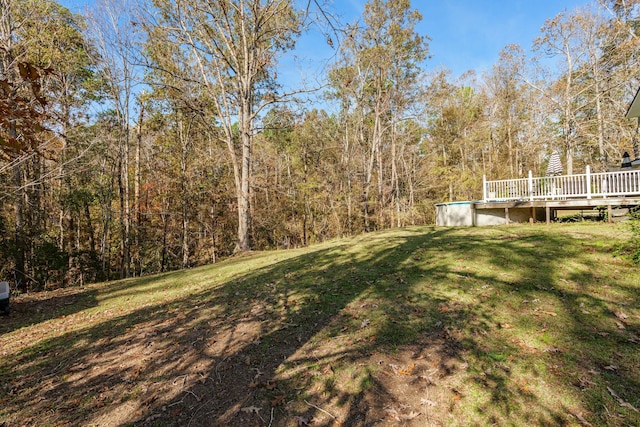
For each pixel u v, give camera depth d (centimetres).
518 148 2709
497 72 2645
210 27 1367
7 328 578
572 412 255
